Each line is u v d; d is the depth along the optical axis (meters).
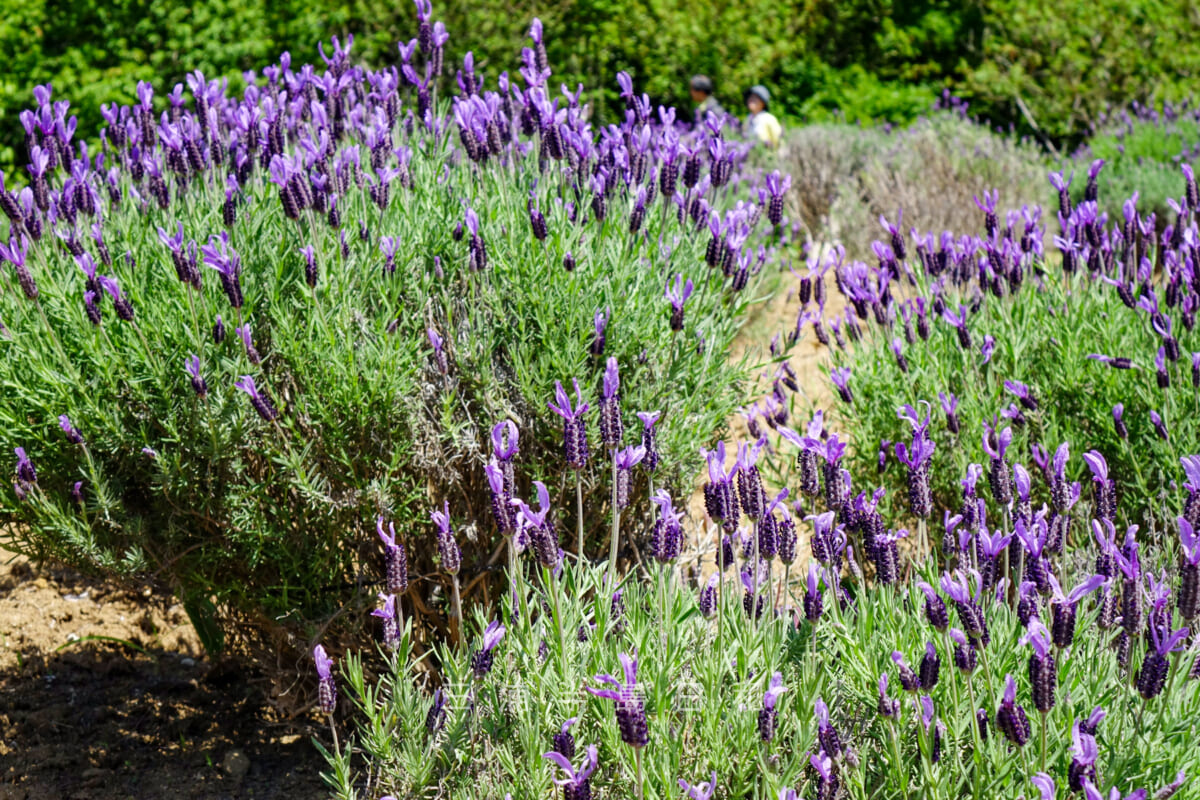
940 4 16.98
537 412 3.25
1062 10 14.56
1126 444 3.65
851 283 3.97
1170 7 14.45
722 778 2.45
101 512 3.15
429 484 3.29
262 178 3.55
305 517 3.20
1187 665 2.45
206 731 3.86
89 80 9.30
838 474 2.64
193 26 10.19
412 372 3.21
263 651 3.72
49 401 3.06
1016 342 4.05
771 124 10.73
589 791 2.16
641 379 3.30
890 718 2.26
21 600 4.61
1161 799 2.07
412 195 3.61
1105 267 4.12
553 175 3.65
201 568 3.35
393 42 11.52
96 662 4.26
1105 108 13.76
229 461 3.13
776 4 15.75
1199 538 2.03
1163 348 3.54
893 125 14.84
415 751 2.51
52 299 3.13
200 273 3.13
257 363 3.01
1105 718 2.32
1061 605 2.17
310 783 3.54
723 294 3.71
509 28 12.20
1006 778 2.28
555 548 2.42
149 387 3.11
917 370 3.96
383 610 2.51
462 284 3.38
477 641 2.60
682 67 14.14
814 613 2.40
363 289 3.19
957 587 2.18
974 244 4.30
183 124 3.52
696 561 3.55
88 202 3.29
